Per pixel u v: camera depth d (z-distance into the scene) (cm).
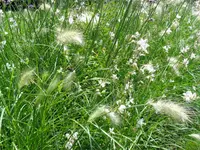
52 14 67
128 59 61
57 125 48
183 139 54
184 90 67
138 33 61
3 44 55
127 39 63
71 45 62
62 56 59
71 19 61
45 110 43
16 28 66
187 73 73
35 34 59
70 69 54
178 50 79
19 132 41
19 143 41
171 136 55
